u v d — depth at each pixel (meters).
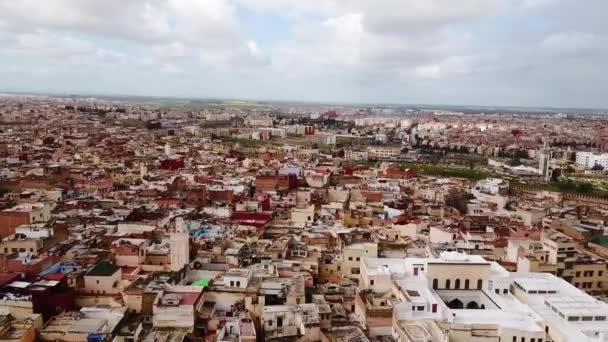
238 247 155.62
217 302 114.69
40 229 153.88
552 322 103.50
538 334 94.44
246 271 125.50
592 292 148.00
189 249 144.25
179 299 106.88
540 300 118.00
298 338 96.12
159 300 105.50
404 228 183.50
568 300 113.00
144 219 182.88
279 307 105.94
